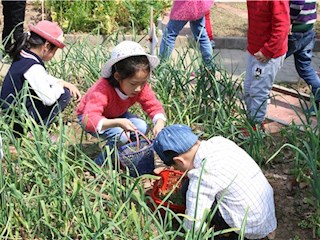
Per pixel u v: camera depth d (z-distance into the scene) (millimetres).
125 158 4016
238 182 3361
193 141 3473
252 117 4789
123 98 4105
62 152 3660
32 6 8828
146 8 8164
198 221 3291
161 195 3941
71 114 5188
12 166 3779
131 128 3967
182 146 3447
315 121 5309
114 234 3410
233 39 7770
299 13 4984
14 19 6254
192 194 3363
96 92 4039
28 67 4285
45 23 4367
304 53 5332
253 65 4711
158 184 4008
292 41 5105
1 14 8359
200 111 4984
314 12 5109
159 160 4547
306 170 4273
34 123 3896
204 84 4969
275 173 4410
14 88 4250
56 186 3477
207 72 4988
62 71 5547
